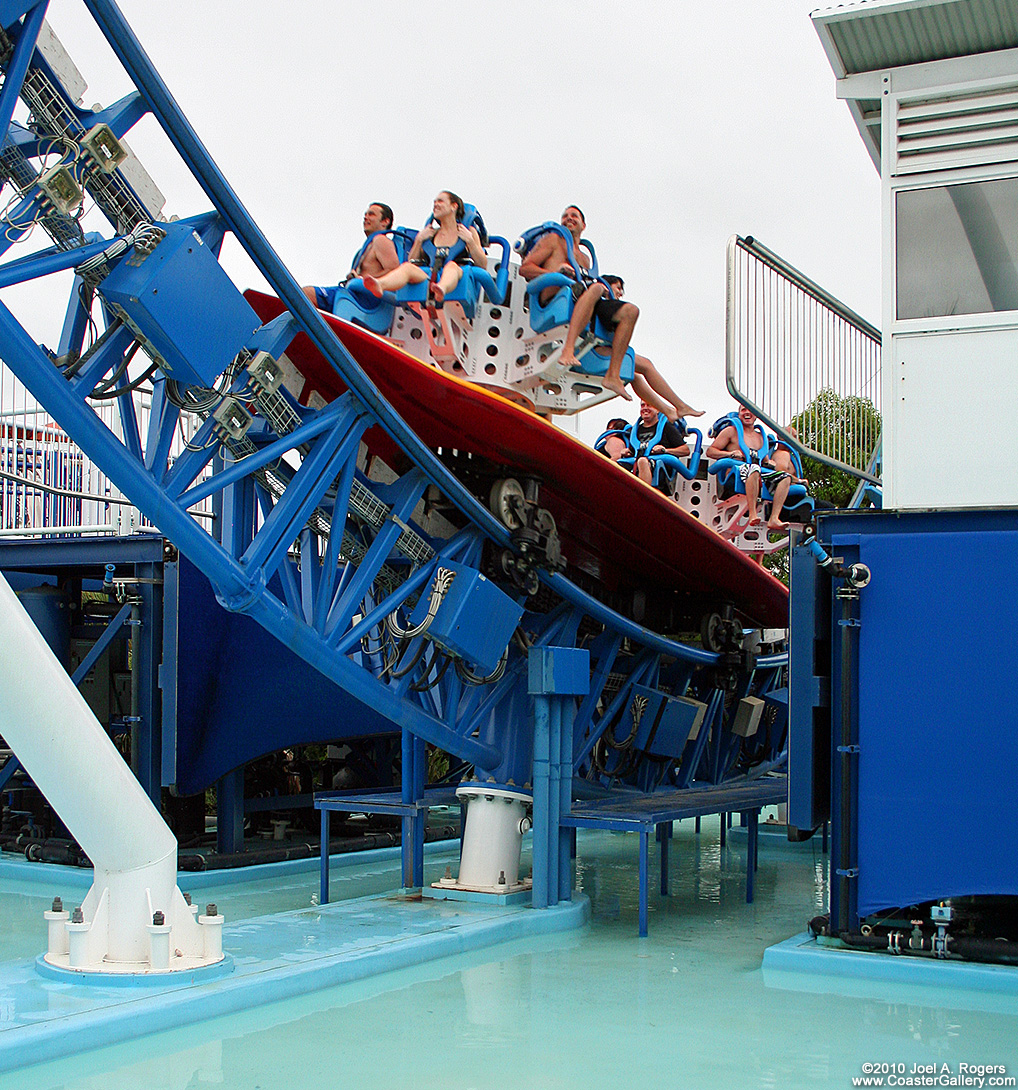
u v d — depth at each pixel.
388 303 8.49
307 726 11.52
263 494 7.70
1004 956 6.58
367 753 13.87
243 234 6.29
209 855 10.84
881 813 6.88
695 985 6.55
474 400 7.57
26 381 5.93
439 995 6.25
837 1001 6.20
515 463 8.75
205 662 11.04
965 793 6.70
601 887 10.74
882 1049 5.31
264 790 13.03
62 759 5.57
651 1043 5.38
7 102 5.28
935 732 6.79
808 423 9.90
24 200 5.74
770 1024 5.73
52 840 11.26
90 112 5.82
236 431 6.71
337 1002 6.05
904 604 6.91
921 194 7.61
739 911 9.41
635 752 11.05
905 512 7.00
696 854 13.51
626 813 8.56
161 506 6.42
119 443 6.25
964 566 6.81
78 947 5.76
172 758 10.68
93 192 5.85
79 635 12.40
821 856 13.45
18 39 5.28
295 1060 5.04
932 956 6.77
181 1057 5.04
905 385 7.52
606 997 6.27
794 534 7.45
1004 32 7.32
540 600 9.81
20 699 5.45
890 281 7.61
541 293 8.76
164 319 5.90
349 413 7.24
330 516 8.02
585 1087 4.75
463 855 8.84
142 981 5.64
